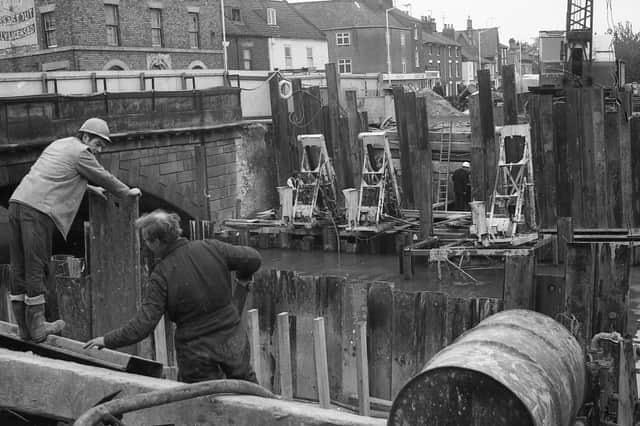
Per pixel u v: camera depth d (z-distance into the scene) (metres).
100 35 34.75
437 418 3.82
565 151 22.36
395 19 78.75
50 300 7.86
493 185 23.27
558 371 4.29
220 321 4.95
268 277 10.91
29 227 5.73
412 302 9.94
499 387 3.67
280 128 27.66
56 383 5.02
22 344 5.99
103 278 6.85
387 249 24.20
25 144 19.56
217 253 4.99
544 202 22.44
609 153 22.20
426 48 87.25
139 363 5.45
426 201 22.11
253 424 4.42
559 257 20.08
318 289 10.55
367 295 10.25
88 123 6.15
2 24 35.75
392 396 10.12
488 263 20.86
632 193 22.11
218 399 4.51
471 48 108.50
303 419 4.31
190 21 40.22
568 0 31.34
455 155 28.06
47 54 34.34
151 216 4.89
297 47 60.16
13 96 20.22
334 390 10.38
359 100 36.22
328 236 25.05
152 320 4.80
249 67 55.91
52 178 5.80
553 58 32.06
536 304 9.37
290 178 26.56
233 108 27.66
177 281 4.82
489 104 23.02
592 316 8.93
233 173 27.75
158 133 24.06
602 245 8.84
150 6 37.47
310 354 10.54
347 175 26.58
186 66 39.81
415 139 24.42
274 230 25.73
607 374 7.63
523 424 3.63
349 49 75.00
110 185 6.18
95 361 5.57
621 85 35.16
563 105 22.14
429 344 9.84
